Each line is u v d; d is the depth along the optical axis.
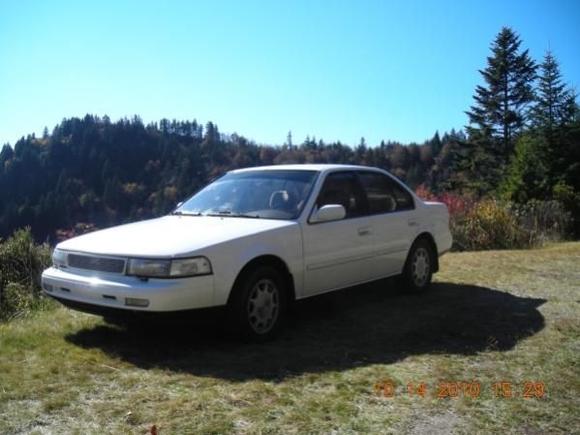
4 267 8.32
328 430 3.38
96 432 3.29
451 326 5.67
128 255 4.64
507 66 50.16
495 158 49.75
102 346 4.85
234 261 4.80
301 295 5.48
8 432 3.28
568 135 32.50
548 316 6.09
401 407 3.73
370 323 5.77
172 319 4.53
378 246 6.41
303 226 5.46
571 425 3.52
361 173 6.53
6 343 4.88
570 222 17.50
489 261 9.93
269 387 3.99
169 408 3.61
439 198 15.89
